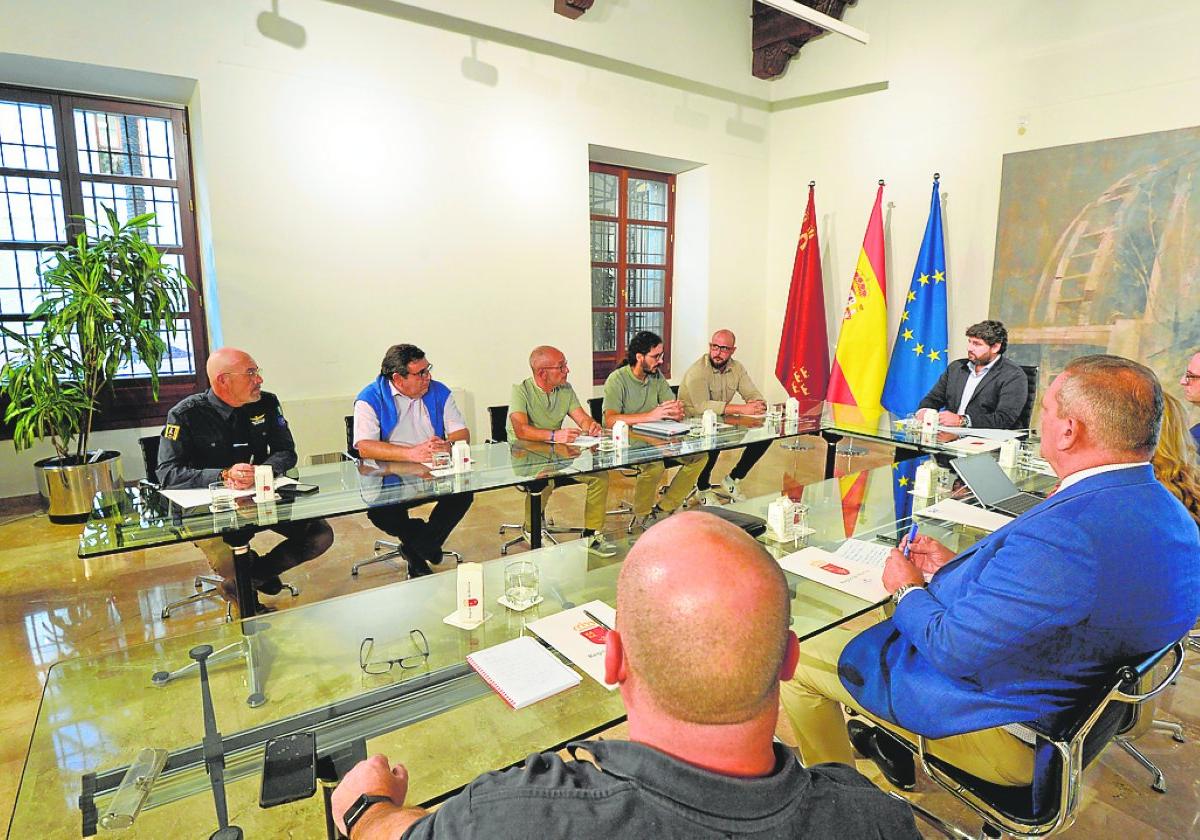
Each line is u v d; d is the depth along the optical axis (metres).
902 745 1.44
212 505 2.14
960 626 1.14
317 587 2.93
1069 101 4.36
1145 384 1.15
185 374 4.38
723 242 6.10
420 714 1.17
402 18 4.26
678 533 0.65
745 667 0.57
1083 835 1.57
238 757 1.06
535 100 4.85
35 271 3.91
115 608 2.70
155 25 3.56
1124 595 1.05
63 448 3.66
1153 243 4.08
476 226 4.73
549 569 1.74
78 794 0.98
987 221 4.84
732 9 5.73
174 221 4.23
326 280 4.23
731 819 0.55
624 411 3.74
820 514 2.13
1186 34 3.86
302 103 4.01
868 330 5.43
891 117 5.31
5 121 3.75
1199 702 2.10
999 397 3.61
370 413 2.90
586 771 0.62
